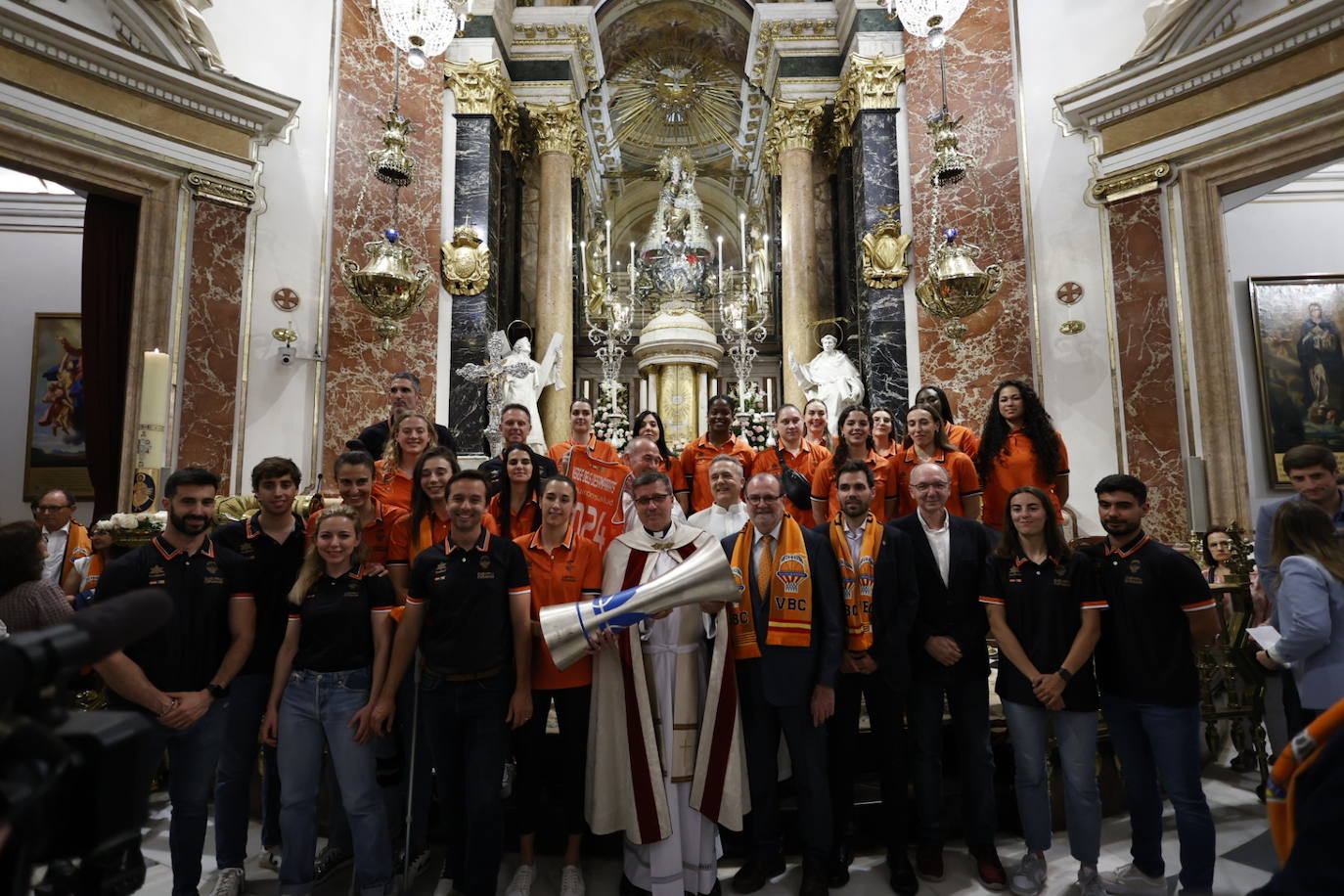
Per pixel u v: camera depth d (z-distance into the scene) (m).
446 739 3.16
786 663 3.30
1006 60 8.04
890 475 4.62
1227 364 6.50
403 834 3.58
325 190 7.88
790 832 3.77
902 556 3.46
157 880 3.52
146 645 2.97
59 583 5.83
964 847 3.75
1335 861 0.94
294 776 3.07
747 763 3.44
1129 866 3.32
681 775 3.25
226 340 7.16
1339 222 9.26
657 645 3.35
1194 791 3.05
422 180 8.45
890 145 8.59
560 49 10.36
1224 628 4.59
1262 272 9.24
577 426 4.95
